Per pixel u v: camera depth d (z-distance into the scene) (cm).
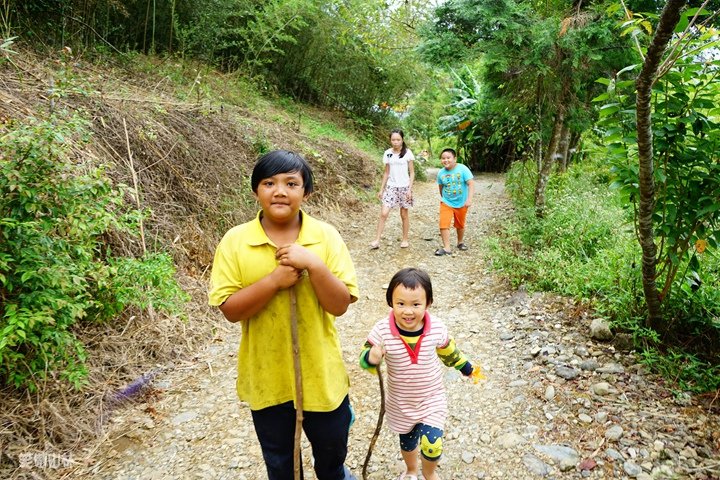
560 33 480
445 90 1569
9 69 475
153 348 366
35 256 259
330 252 184
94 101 495
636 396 299
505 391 322
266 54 1098
